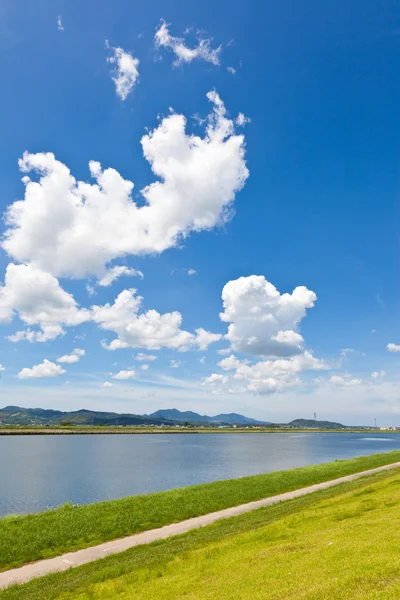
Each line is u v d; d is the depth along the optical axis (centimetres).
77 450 15838
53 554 2880
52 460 11481
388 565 1480
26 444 19900
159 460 11362
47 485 6888
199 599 1619
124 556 2719
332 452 14662
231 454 13575
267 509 3872
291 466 9662
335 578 1470
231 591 1634
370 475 5784
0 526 3447
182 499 4441
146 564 2402
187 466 9688
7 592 2208
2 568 2633
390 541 1841
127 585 2058
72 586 2189
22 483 7131
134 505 4172
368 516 2650
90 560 2723
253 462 10706
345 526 2420
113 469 9119
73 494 6066
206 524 3503
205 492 4797
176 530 3375
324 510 3209
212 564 2150
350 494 3912
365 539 1992
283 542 2344
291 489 5203
